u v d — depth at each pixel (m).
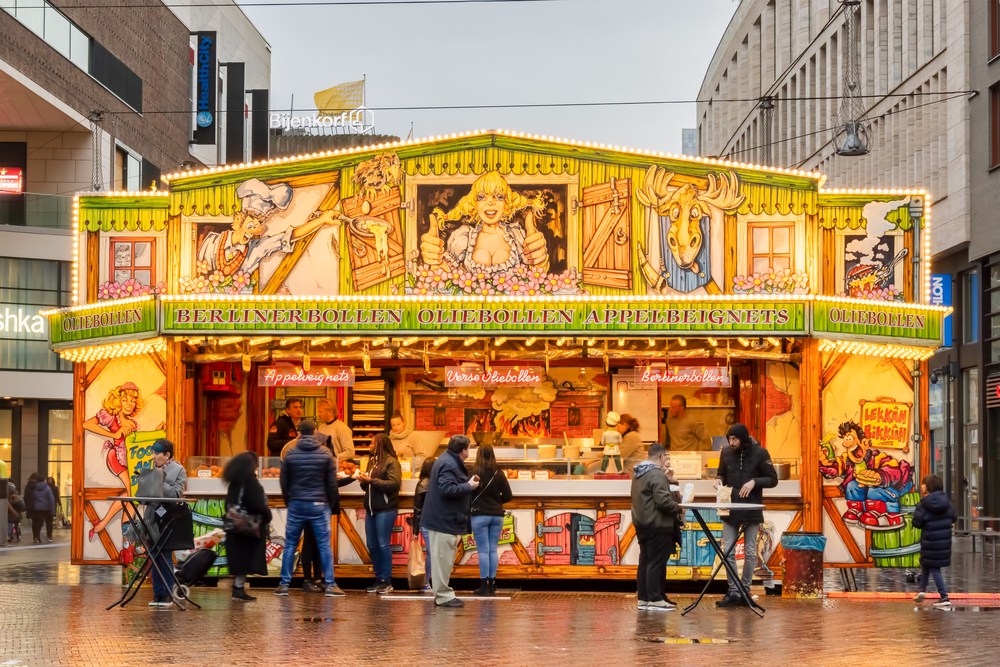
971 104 28.34
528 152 15.26
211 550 12.98
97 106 34.44
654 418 18.08
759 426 16.72
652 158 15.25
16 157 33.94
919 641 9.88
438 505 12.08
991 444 28.23
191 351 15.80
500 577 14.21
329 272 15.25
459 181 15.24
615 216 15.20
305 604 12.25
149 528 12.01
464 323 14.55
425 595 13.28
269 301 14.57
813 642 9.79
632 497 12.13
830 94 38.97
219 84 46.06
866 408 15.43
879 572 17.73
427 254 15.19
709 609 12.18
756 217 15.28
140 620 10.89
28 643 9.44
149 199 15.99
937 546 12.95
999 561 20.36
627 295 15.09
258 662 8.58
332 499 13.12
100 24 34.75
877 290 16.11
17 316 31.70
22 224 32.00
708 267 15.20
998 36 27.22
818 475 14.52
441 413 18.22
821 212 16.14
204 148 44.38
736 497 12.49
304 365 15.91
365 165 15.30
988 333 28.23
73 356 15.80
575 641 9.73
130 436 15.65
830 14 39.88
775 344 15.59
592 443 17.34
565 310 14.54
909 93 32.62
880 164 35.31
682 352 15.83
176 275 15.35
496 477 13.27
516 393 18.22
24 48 30.14
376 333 14.55
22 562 18.97
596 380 18.19
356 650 9.16
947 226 29.69
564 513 14.31
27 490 25.47
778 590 14.36
